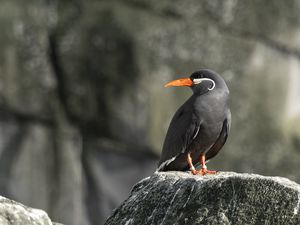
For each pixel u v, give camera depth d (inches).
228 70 711.1
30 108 705.6
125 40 692.1
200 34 702.5
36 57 701.9
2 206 277.9
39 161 714.2
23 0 704.4
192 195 294.0
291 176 735.7
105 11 701.3
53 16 706.8
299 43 724.0
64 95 708.0
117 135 708.0
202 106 357.7
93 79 700.0
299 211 270.7
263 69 722.2
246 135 724.7
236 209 280.5
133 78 693.3
